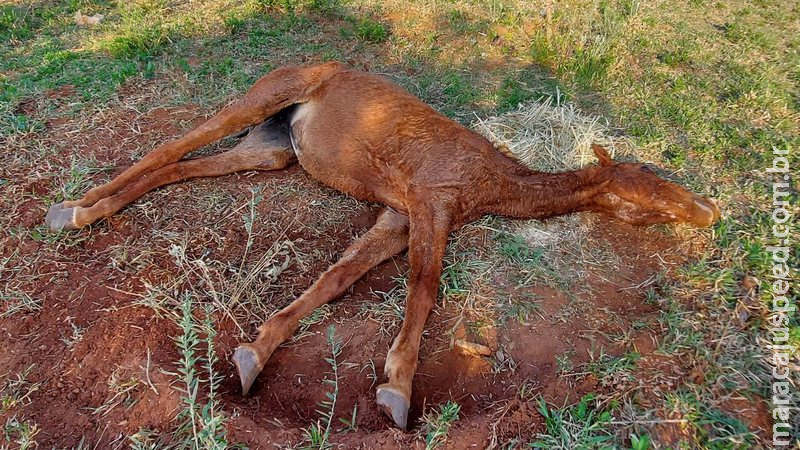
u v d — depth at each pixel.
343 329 3.02
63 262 3.25
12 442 2.46
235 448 2.42
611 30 6.13
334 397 2.53
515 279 3.33
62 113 4.49
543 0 6.88
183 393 2.59
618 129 4.80
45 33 5.84
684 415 2.60
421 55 5.80
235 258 3.38
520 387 2.78
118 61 5.28
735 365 2.86
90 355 2.76
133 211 3.61
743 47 6.19
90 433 2.50
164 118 4.55
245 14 6.28
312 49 5.76
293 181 4.03
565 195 3.60
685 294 3.28
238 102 3.86
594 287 3.32
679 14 6.98
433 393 2.82
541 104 4.95
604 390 2.75
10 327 2.89
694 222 3.47
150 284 3.08
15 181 3.77
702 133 4.78
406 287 3.29
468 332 3.02
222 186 3.91
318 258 3.46
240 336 2.97
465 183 3.31
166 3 6.50
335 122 3.70
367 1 6.78
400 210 3.60
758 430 2.60
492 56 5.90
